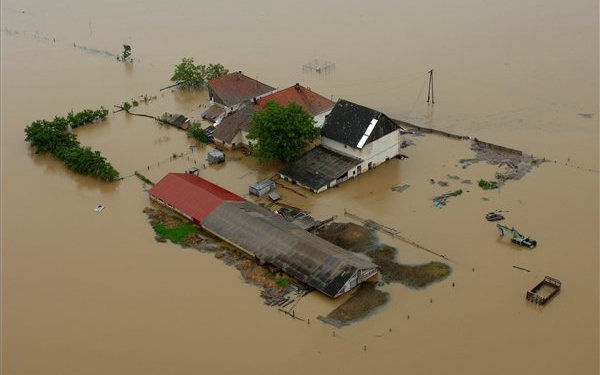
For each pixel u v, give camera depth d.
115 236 73.50
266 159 84.44
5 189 85.12
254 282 64.44
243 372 53.47
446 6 154.38
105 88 118.00
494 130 93.44
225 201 74.25
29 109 109.75
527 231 69.69
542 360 53.16
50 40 145.88
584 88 104.56
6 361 56.12
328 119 85.81
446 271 64.31
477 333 56.34
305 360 54.41
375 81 113.12
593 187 77.38
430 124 96.62
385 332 56.94
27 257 70.31
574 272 63.09
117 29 151.50
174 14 162.00
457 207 75.31
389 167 85.62
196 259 68.69
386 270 65.00
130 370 54.41
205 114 103.31
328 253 64.06
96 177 87.12
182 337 57.75
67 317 61.03
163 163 90.19
